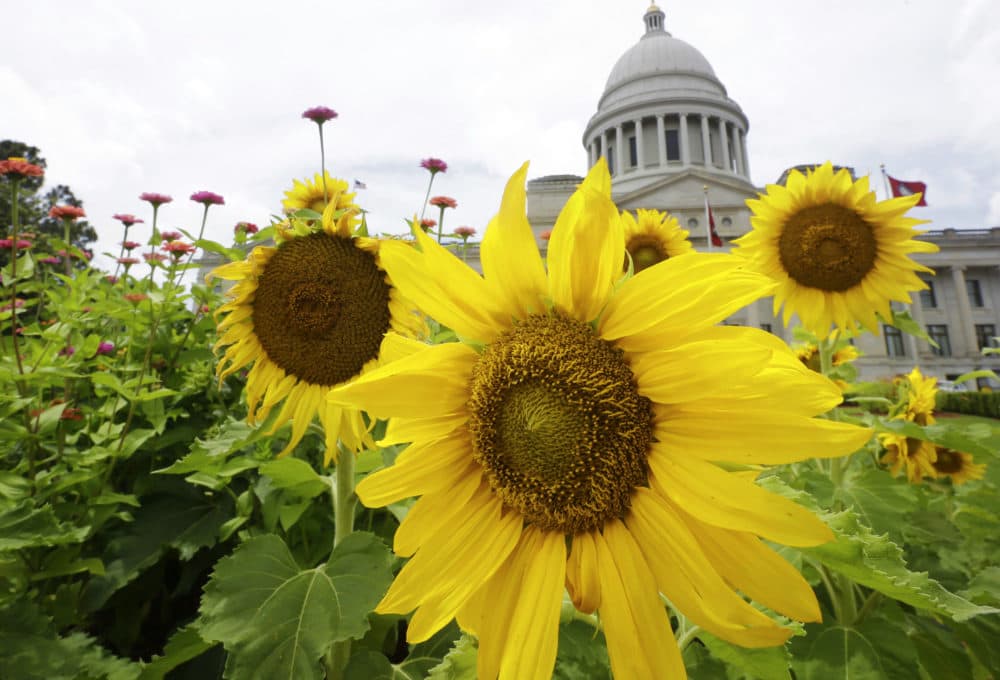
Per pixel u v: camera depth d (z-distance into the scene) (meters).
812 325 4.14
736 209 62.84
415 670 2.37
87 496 3.33
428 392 1.54
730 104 80.75
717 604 1.23
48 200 38.78
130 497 3.19
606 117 83.69
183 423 4.37
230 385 4.93
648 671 1.26
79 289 4.71
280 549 2.32
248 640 1.95
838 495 3.70
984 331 64.88
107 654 2.45
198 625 2.01
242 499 3.30
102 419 4.11
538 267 1.51
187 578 3.25
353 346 2.69
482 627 1.46
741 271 1.34
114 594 3.21
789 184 4.14
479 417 1.52
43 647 2.22
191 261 5.42
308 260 2.69
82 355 4.01
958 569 3.42
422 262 1.50
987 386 60.75
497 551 1.51
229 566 2.19
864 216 3.96
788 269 4.18
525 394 1.48
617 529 1.42
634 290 1.41
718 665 2.13
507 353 1.51
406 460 1.56
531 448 1.46
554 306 1.53
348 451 2.71
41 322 5.77
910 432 3.61
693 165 77.62
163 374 4.96
